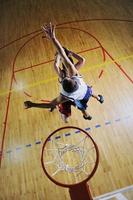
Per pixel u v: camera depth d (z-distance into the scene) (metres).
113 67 6.21
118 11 7.93
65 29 7.73
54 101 4.03
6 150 5.26
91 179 4.54
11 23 8.72
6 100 6.14
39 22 8.35
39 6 9.19
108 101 5.58
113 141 4.95
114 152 4.80
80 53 6.77
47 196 4.50
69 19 8.10
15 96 6.17
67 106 4.52
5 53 7.48
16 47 7.58
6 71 6.86
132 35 6.95
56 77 6.31
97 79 6.04
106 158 4.75
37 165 4.91
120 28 7.27
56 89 6.04
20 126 5.59
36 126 5.51
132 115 5.25
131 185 4.34
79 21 7.91
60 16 8.36
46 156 4.99
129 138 4.93
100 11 8.12
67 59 3.63
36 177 4.76
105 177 4.52
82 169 4.69
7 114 5.87
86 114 5.10
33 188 4.64
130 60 6.27
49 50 7.12
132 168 4.54
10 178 4.86
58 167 4.79
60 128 5.35
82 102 4.29
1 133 5.56
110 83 5.90
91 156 4.82
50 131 5.35
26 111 5.84
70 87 3.79
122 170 4.55
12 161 5.08
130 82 5.82
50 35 3.46
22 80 6.49
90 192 4.39
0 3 10.02
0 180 4.87
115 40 6.91
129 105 5.41
